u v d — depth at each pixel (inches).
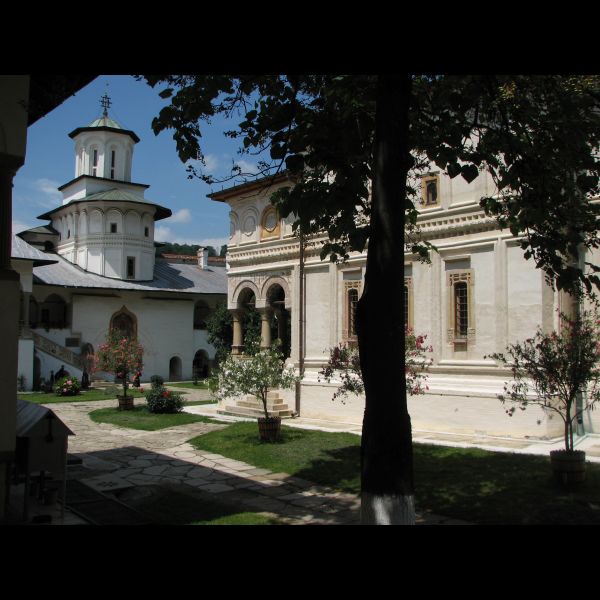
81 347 1501.0
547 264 311.3
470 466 412.5
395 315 209.6
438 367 585.0
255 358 568.4
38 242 1691.7
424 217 602.5
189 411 820.6
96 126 1689.2
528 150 300.2
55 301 1507.1
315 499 361.7
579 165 294.0
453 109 266.1
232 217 866.1
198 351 1782.7
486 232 558.6
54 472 297.0
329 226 300.5
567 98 283.6
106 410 844.0
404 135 217.5
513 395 411.2
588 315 386.6
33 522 294.0
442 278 591.8
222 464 468.1
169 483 405.4
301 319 735.1
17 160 278.4
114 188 1688.0
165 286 1664.6
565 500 324.5
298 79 265.3
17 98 278.4
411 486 208.8
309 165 279.7
